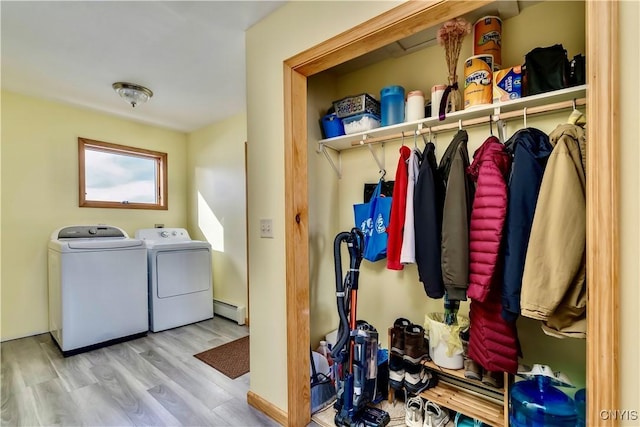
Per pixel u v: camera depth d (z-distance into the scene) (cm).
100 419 175
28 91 284
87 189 338
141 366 240
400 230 167
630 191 84
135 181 378
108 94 290
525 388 139
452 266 132
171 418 177
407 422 165
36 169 300
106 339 279
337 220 237
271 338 180
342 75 237
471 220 129
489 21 158
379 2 133
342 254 237
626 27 85
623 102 85
